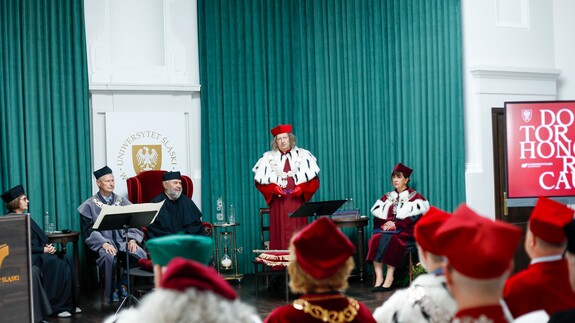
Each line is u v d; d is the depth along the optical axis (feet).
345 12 28.73
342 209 28.12
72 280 21.86
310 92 28.63
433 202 27.68
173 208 24.20
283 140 25.57
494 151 27.78
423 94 27.81
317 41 28.63
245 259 28.19
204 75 27.89
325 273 6.96
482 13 27.94
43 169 25.64
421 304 7.10
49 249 22.02
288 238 25.23
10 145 25.12
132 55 27.76
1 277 15.96
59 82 26.00
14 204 22.12
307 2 28.63
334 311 7.13
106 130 26.63
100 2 27.14
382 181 28.58
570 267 7.24
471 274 5.04
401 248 24.53
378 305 21.66
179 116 27.61
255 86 28.30
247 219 28.22
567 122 24.36
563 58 29.53
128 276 20.18
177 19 28.02
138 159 26.96
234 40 28.14
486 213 27.61
